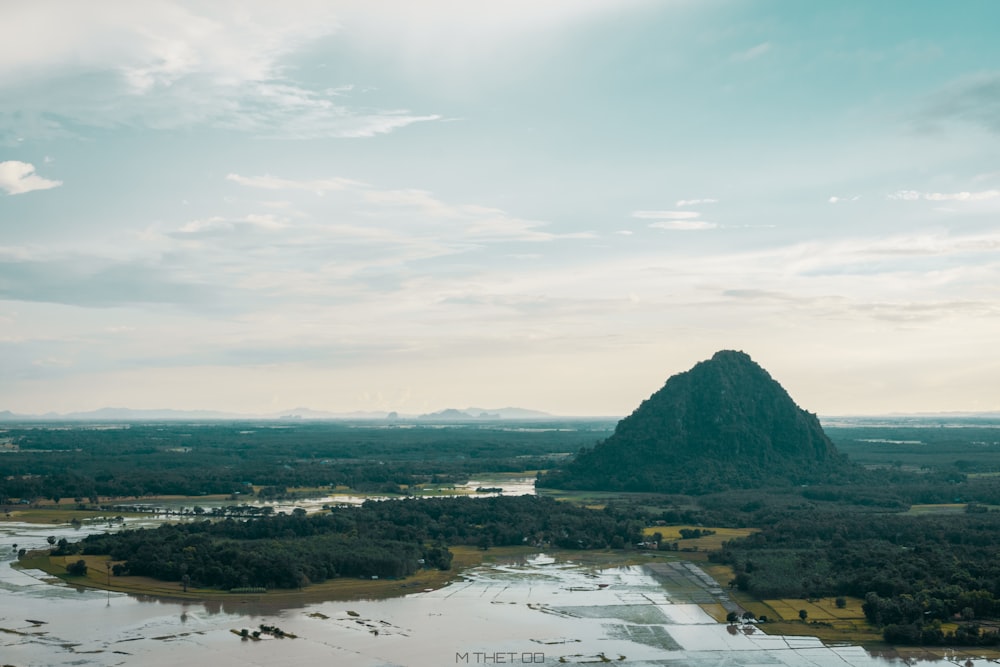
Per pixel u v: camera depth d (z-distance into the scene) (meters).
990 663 168.12
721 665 167.50
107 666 163.50
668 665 167.25
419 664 165.88
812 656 172.50
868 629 189.25
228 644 176.88
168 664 164.62
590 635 185.50
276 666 164.00
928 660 169.38
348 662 166.38
